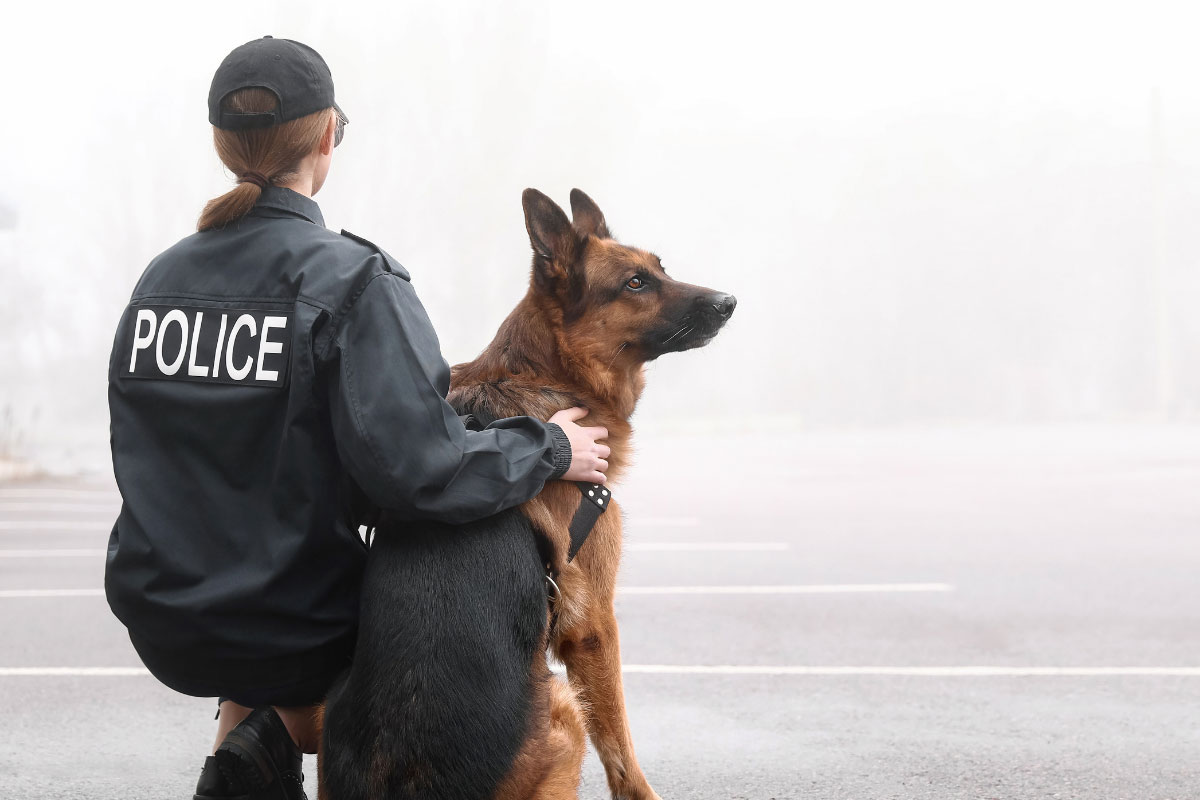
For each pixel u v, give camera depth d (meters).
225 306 2.15
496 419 2.78
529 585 2.32
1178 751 3.65
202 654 2.15
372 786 2.06
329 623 2.21
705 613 5.94
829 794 3.25
